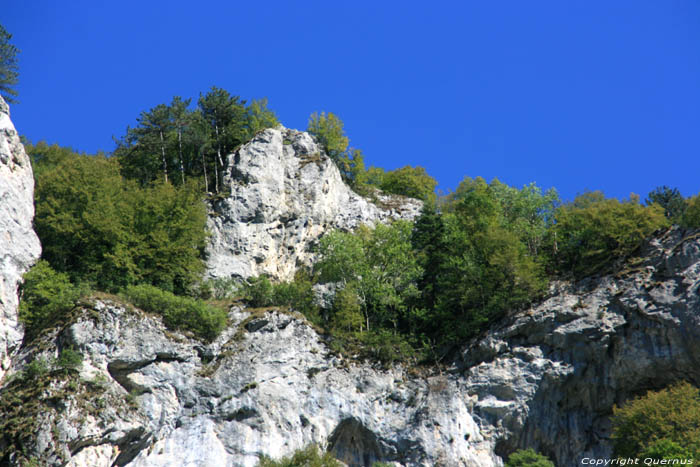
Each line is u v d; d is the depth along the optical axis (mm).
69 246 62688
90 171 66938
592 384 57812
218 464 51562
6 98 67875
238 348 57031
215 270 67438
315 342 59438
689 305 55719
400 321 67062
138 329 54719
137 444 50844
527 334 60344
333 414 56000
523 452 52938
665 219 66312
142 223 65750
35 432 46719
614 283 60281
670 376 56062
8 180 58500
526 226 71875
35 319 54406
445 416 56062
